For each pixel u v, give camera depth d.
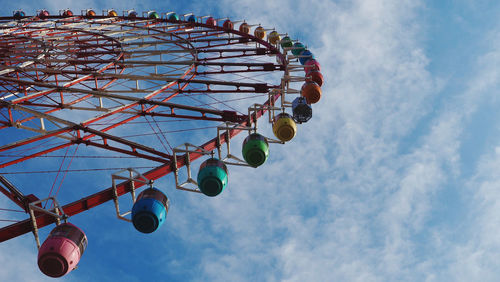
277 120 19.22
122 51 30.53
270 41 35.88
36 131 20.08
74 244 13.20
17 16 44.31
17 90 26.11
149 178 15.33
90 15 45.81
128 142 17.77
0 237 13.41
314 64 25.12
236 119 21.44
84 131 19.06
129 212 15.08
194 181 16.41
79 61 27.20
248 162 17.16
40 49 31.31
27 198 14.45
